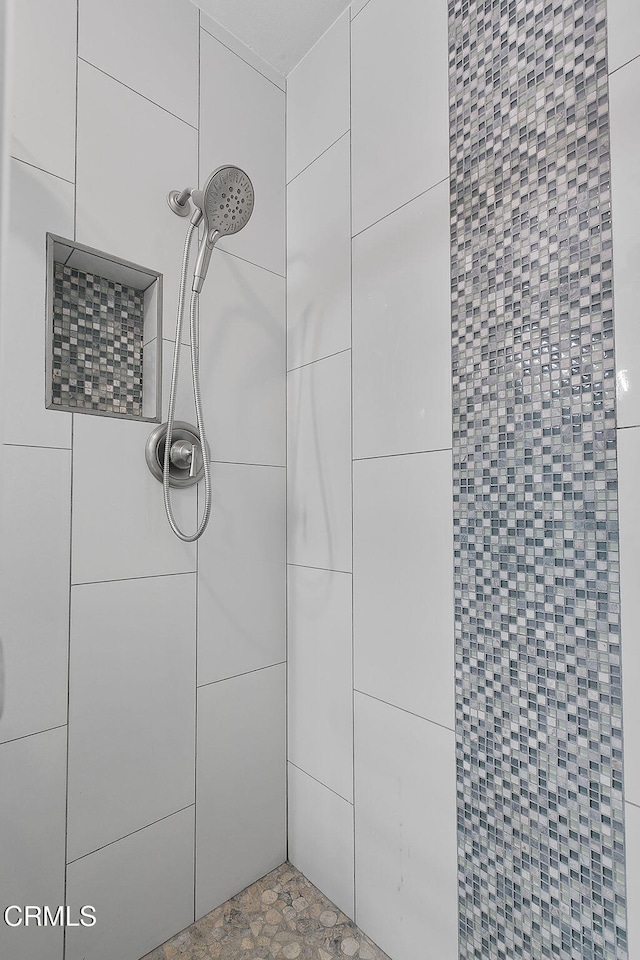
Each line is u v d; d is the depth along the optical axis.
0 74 0.26
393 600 1.21
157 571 1.23
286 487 1.52
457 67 1.11
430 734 1.12
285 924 1.29
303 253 1.49
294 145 1.54
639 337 0.82
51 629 1.07
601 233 0.87
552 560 0.92
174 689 1.26
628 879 0.82
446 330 1.11
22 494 1.04
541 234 0.95
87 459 1.13
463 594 1.06
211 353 1.37
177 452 1.23
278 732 1.48
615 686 0.84
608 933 0.84
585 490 0.88
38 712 1.05
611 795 0.84
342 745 1.33
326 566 1.39
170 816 1.25
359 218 1.32
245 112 1.46
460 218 1.09
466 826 1.04
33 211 1.07
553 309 0.93
